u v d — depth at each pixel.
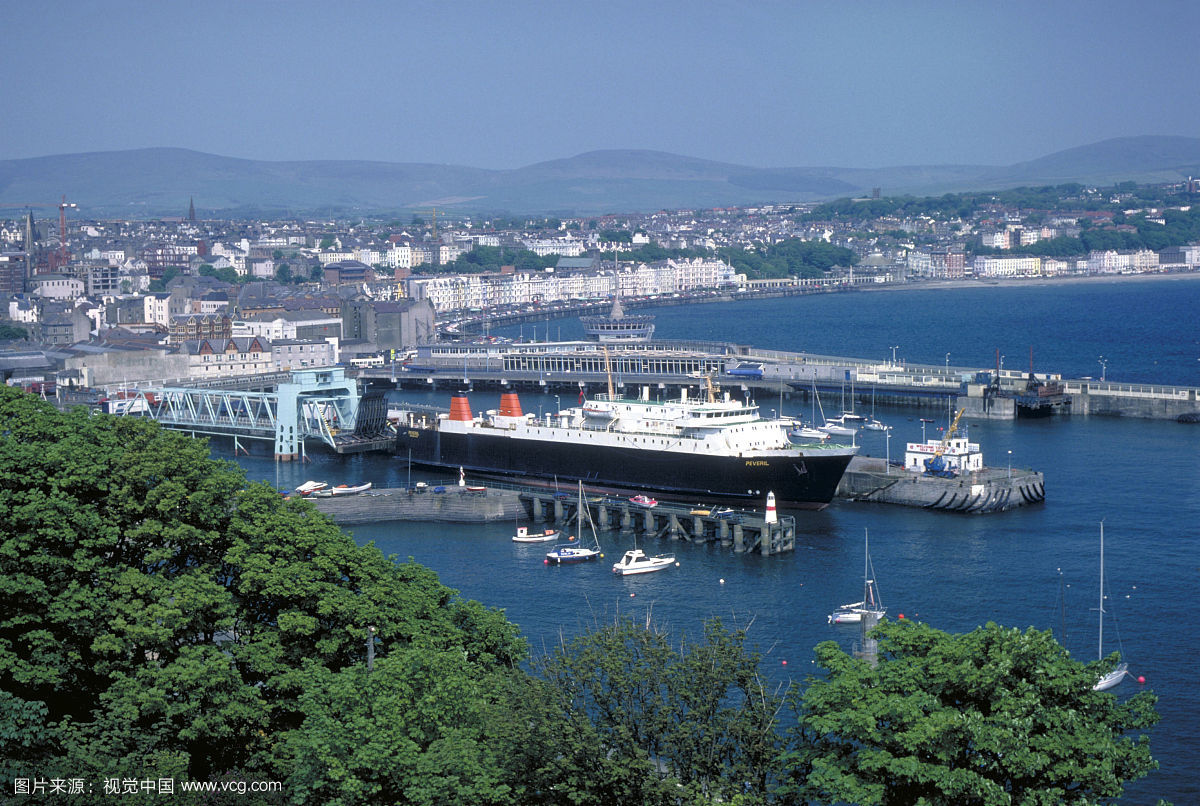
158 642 104.88
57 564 109.44
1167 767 127.69
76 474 117.19
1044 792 84.62
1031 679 90.88
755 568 199.88
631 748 92.81
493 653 120.88
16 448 118.38
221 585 114.75
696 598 183.75
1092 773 84.44
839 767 87.94
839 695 91.62
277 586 111.88
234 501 125.25
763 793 93.12
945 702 90.56
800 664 155.12
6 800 88.50
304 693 99.94
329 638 111.00
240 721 105.69
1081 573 192.00
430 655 100.00
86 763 91.25
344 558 119.06
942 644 92.75
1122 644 161.25
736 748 96.25
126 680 101.31
